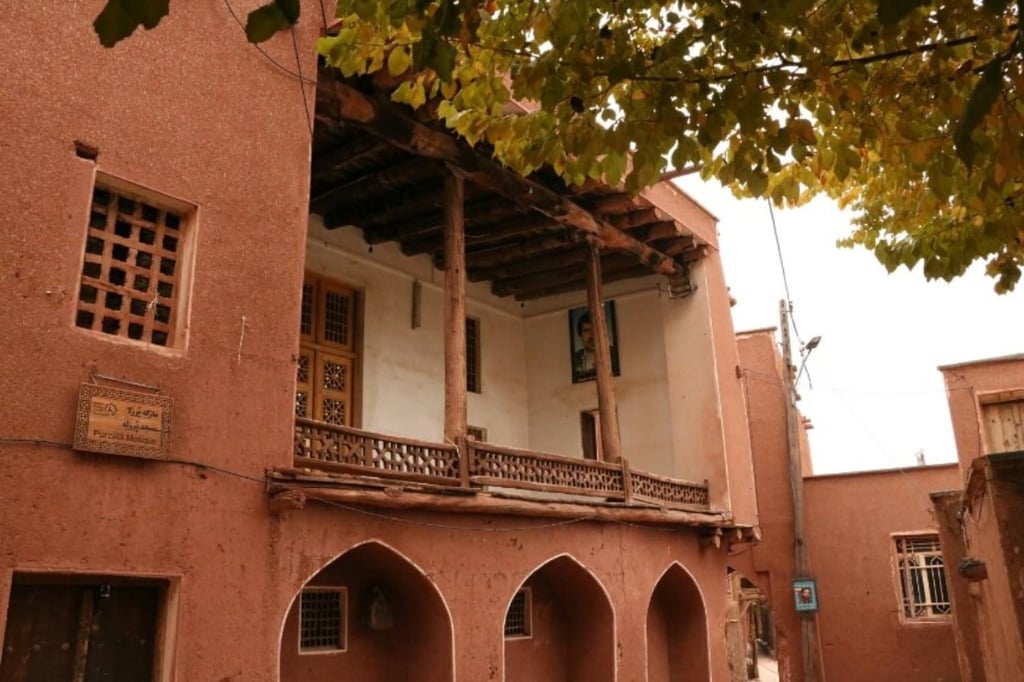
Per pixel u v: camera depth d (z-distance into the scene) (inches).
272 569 313.9
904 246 267.0
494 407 649.6
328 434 350.3
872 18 192.9
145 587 287.4
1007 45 193.5
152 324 298.0
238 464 307.4
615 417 538.3
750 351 842.2
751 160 207.6
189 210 311.1
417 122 431.8
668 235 602.2
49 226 269.9
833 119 230.7
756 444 815.1
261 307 325.4
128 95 297.1
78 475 263.9
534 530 451.5
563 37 190.7
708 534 587.5
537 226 558.9
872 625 745.0
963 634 593.0
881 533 759.7
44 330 263.9
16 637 257.0
